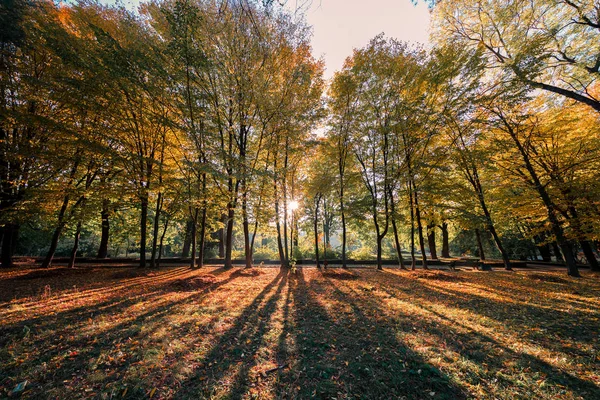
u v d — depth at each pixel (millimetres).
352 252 24266
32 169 12031
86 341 4379
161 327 5008
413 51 15648
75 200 14758
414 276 13062
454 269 17406
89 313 5902
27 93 10484
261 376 3434
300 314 6199
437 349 4285
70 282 10000
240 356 3971
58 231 14539
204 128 12430
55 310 6098
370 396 3053
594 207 12641
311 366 3715
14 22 8875
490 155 14344
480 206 17484
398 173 16031
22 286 9078
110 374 3383
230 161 11891
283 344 4406
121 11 12258
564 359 3938
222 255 25438
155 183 12461
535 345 4523
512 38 12953
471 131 14125
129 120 11688
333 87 17000
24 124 10250
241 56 12781
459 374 3520
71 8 11969
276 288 9414
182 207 14195
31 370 3445
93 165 12109
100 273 12562
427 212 17406
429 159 14781
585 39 11523
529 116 12836
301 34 13695
